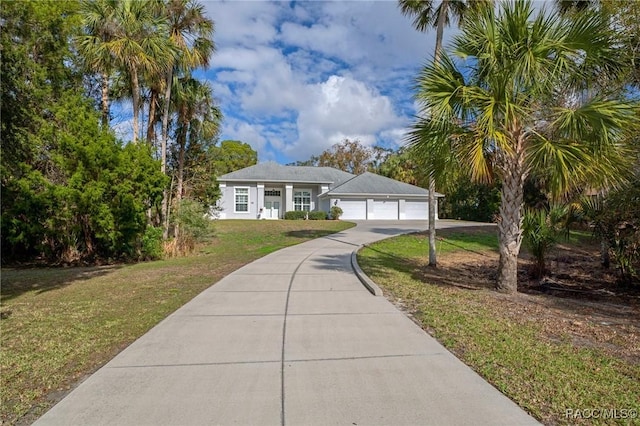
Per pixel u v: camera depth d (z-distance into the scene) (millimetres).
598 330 5207
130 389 3439
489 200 33812
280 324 5340
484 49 6895
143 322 5539
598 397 3301
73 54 18172
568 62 6668
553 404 3178
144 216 14594
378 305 6379
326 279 8719
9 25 12336
